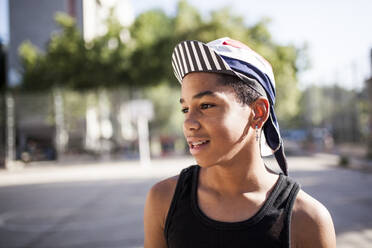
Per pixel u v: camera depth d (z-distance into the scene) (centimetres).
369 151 1431
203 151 82
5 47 2792
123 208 711
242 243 81
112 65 2241
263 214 83
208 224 85
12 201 876
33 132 2139
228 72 81
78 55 2252
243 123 84
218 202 89
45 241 505
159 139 2219
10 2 2706
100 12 2989
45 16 2727
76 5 2727
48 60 2295
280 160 99
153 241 100
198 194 92
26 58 2350
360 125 1486
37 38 2708
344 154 1705
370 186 847
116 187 1025
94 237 511
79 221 617
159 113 2150
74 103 2084
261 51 2102
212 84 81
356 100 1470
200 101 82
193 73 84
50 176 1452
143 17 2345
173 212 93
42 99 2055
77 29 2359
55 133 2125
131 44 2297
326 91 1833
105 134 2395
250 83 84
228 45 86
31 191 1047
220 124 80
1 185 1255
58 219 643
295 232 83
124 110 2219
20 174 1617
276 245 80
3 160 2012
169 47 2236
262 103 87
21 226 604
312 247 83
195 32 2216
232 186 88
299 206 85
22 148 2119
